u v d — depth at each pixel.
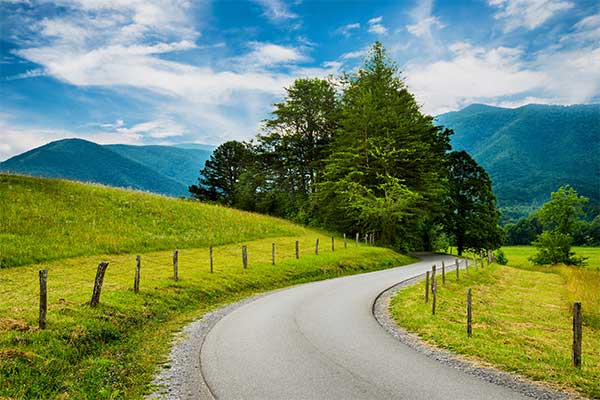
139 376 9.31
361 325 14.09
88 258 25.12
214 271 24.52
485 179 56.94
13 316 11.76
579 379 9.05
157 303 16.73
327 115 55.97
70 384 8.75
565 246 49.84
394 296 20.53
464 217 56.97
